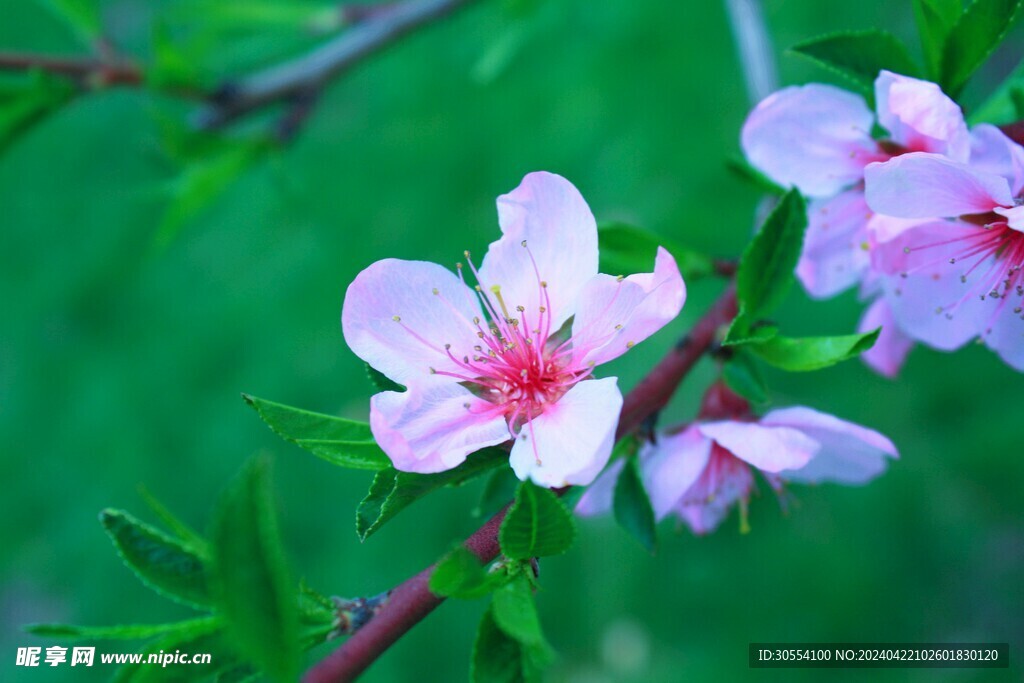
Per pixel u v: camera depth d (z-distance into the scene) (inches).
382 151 274.2
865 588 217.8
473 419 78.7
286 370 259.9
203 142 142.3
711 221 237.6
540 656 60.6
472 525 231.0
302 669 64.8
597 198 249.4
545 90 263.7
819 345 80.7
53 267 292.0
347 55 150.0
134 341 278.7
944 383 223.6
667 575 227.5
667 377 85.7
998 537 217.3
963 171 74.5
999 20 82.1
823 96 91.9
